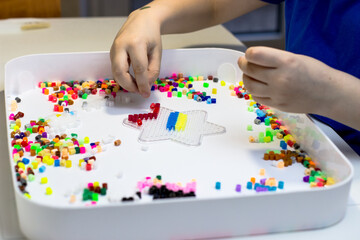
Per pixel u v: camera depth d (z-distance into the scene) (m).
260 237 0.56
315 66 0.66
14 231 0.57
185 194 0.59
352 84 0.68
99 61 0.99
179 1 1.07
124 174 0.65
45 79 0.98
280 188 0.63
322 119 0.88
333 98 0.68
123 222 0.53
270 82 0.66
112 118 0.84
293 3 1.06
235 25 2.61
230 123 0.83
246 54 0.65
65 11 2.18
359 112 0.69
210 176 0.65
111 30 1.34
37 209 0.52
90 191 0.60
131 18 0.98
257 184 0.63
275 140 0.77
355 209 0.61
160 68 1.01
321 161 0.68
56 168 0.67
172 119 0.81
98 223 0.52
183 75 1.03
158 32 0.95
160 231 0.54
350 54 0.88
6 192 0.64
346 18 0.89
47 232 0.53
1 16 1.50
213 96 0.94
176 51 1.00
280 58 0.64
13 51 1.14
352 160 0.73
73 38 1.25
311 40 0.94
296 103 0.67
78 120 0.82
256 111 0.86
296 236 0.56
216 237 0.56
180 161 0.69
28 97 0.93
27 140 0.75
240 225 0.55
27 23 1.35
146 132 0.78
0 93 0.94
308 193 0.55
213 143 0.75
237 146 0.74
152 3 1.07
